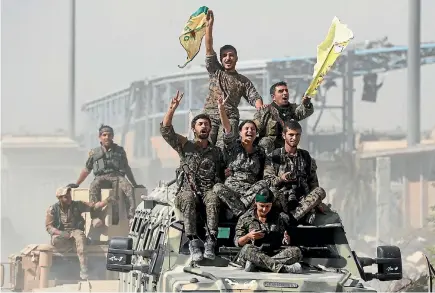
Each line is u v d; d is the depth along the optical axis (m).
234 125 22.16
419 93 53.19
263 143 20.98
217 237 19.55
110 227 33.31
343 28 21.31
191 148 19.75
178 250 18.73
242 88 22.39
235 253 19.00
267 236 18.88
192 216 18.91
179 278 17.58
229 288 17.09
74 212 32.88
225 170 19.95
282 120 21.12
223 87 22.31
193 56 22.58
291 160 19.92
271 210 19.16
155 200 21.58
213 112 22.31
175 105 19.61
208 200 19.14
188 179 19.56
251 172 19.78
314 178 20.17
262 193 18.72
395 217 47.59
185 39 22.53
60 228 32.78
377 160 47.50
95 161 33.81
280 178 19.66
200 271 17.83
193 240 18.67
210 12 22.47
